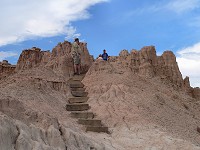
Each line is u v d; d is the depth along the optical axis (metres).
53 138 13.16
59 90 22.25
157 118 20.19
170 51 31.27
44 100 19.44
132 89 22.73
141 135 17.70
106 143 16.42
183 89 30.58
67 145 13.56
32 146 11.80
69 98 21.39
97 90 22.31
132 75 24.66
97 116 19.45
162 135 17.64
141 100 21.62
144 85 24.44
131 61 28.61
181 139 17.70
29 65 31.62
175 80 30.31
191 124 22.11
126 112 19.80
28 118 13.66
